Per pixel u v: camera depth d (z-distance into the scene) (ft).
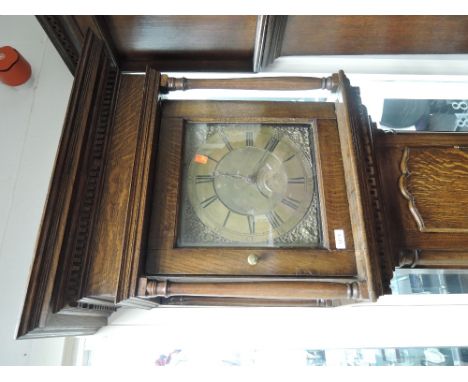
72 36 3.11
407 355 3.72
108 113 2.79
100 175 2.57
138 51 3.34
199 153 2.78
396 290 3.92
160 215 2.47
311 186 2.70
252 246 2.44
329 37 3.40
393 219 2.74
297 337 3.71
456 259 2.67
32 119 4.04
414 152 2.94
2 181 3.77
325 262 2.36
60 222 2.23
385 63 3.94
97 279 2.30
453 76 4.28
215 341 3.70
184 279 2.30
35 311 2.04
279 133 2.88
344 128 2.64
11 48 4.00
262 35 3.06
